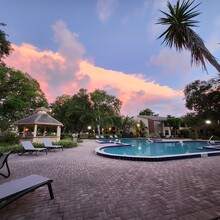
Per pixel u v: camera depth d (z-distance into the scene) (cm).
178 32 410
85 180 446
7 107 2272
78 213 262
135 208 276
